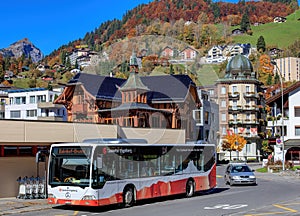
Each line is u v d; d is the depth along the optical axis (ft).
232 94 296.30
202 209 60.54
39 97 288.71
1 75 544.21
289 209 58.49
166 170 75.05
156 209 62.59
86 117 86.74
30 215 57.77
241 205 64.49
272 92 354.13
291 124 203.82
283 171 160.56
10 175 75.82
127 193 66.54
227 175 111.04
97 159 61.93
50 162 64.23
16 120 75.36
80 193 61.00
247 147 295.69
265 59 505.25
